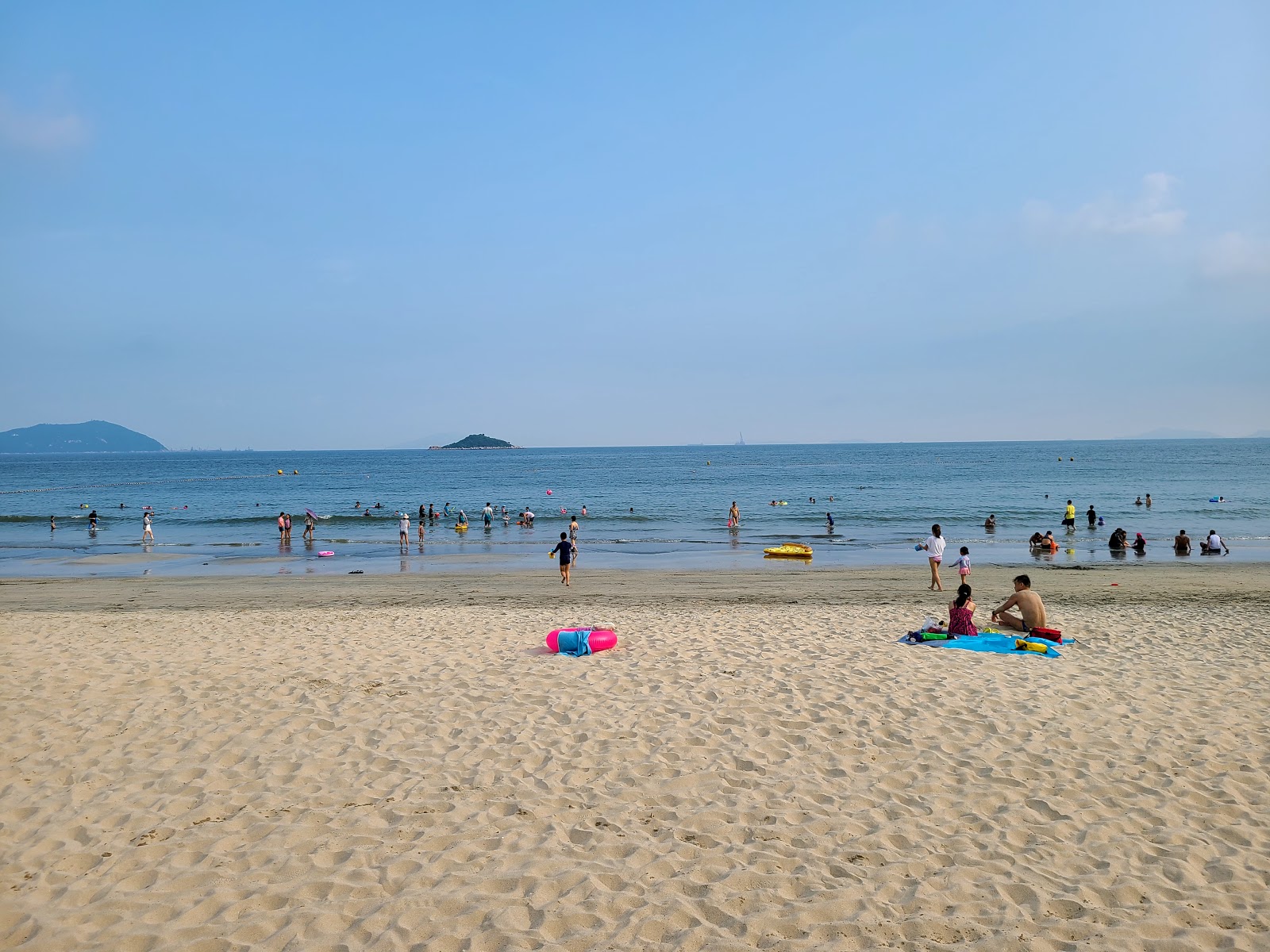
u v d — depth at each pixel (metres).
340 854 5.95
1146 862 5.88
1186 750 8.00
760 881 5.60
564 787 7.13
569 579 23.81
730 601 18.88
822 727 8.61
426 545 36.41
